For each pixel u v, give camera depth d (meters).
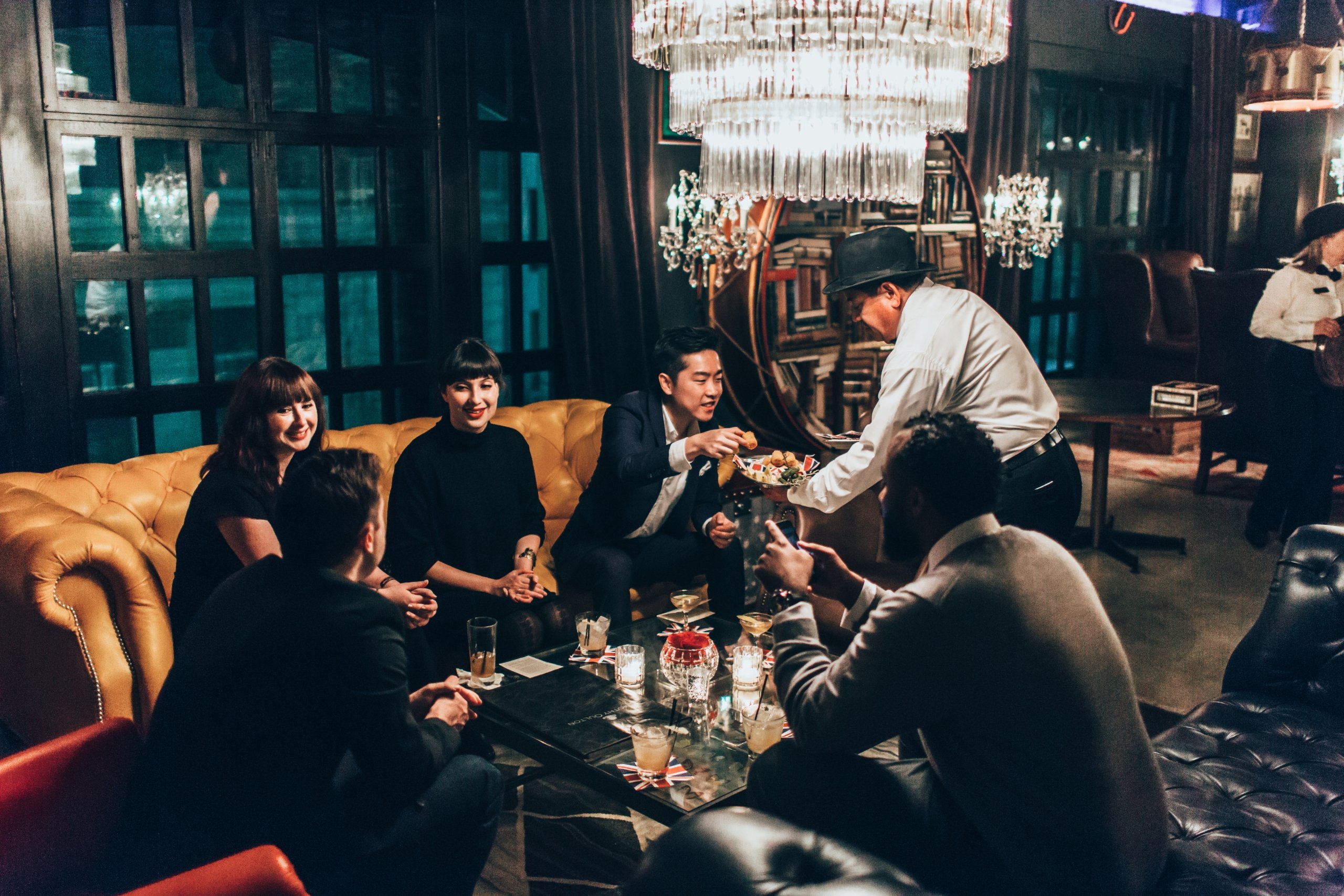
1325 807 1.95
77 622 2.34
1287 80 4.98
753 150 2.70
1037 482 2.86
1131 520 5.30
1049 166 7.01
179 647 1.71
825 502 2.96
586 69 4.01
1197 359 5.73
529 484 3.13
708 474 3.34
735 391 4.61
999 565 1.53
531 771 2.66
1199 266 7.11
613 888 2.21
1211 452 5.75
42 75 2.95
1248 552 4.80
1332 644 2.36
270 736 1.62
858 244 2.95
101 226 3.24
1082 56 7.04
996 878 1.67
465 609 2.89
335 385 3.71
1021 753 1.52
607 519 3.21
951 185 5.37
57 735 2.42
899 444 1.64
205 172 3.44
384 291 3.83
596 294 4.17
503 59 4.06
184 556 2.34
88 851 1.69
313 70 3.66
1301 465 4.68
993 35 2.51
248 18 3.31
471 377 2.91
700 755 2.11
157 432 3.59
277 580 1.68
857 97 2.58
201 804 1.63
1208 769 2.08
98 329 3.33
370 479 1.71
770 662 2.46
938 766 1.66
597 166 4.08
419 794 1.79
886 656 1.55
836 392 4.89
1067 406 4.70
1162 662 3.53
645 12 2.55
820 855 1.45
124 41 3.08
